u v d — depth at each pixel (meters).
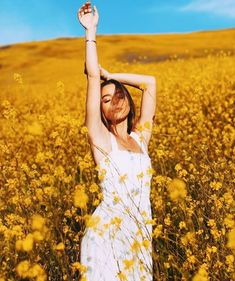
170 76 14.65
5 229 3.69
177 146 6.61
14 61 37.97
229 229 3.52
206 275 2.73
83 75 20.25
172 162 6.07
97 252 3.08
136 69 16.33
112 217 3.20
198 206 4.41
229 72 14.40
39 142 7.60
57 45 44.38
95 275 3.04
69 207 4.46
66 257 3.53
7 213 4.72
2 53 42.25
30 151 7.46
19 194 4.36
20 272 2.71
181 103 10.39
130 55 35.47
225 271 3.12
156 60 32.94
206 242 3.60
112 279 3.03
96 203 3.25
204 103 10.30
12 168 5.09
